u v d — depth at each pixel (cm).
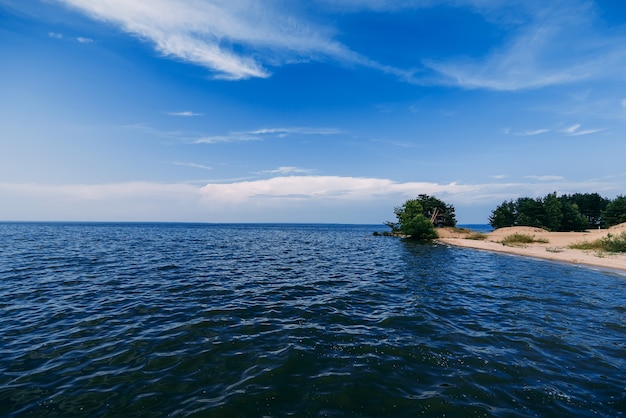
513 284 1770
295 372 714
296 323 1073
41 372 703
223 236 6956
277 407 578
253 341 903
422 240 5847
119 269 2077
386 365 756
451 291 1599
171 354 806
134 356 793
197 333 958
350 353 826
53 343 868
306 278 1941
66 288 1516
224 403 589
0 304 1232
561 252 3353
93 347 845
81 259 2509
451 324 1075
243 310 1216
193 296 1414
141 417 546
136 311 1173
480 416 557
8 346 841
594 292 1570
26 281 1658
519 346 882
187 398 607
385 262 2727
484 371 730
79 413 557
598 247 3559
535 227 7238
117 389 638
